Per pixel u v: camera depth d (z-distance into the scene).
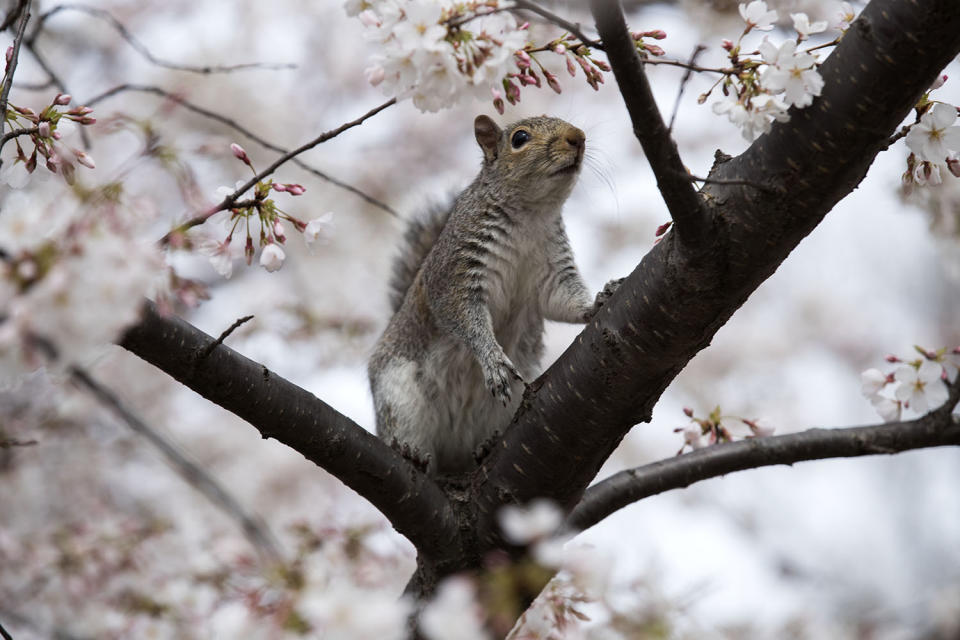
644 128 5.98
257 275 16.02
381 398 10.87
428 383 10.80
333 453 7.38
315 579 7.29
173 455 11.32
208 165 11.77
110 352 7.33
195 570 10.35
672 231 6.75
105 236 4.97
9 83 6.66
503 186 10.79
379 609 6.77
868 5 6.17
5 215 4.99
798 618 11.86
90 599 11.36
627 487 8.34
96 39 16.30
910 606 12.77
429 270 11.02
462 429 10.77
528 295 11.08
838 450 8.36
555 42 6.57
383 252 16.14
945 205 10.95
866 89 6.10
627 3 9.68
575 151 10.64
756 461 8.40
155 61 9.84
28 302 4.76
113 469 14.32
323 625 6.69
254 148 16.19
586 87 16.94
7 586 11.45
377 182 16.67
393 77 6.20
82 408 14.17
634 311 6.91
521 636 7.37
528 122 11.03
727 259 6.52
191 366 6.89
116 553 11.36
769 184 6.39
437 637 6.35
